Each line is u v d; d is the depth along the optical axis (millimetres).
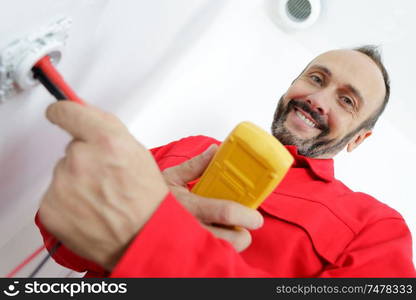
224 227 401
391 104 1273
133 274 274
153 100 1135
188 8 733
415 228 1271
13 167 526
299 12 1261
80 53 460
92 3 399
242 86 1331
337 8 1203
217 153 416
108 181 258
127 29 533
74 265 575
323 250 662
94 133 256
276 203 707
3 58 324
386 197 1299
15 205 633
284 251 641
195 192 431
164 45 766
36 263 766
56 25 362
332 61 922
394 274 637
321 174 822
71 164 255
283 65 1340
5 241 693
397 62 1195
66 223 268
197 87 1261
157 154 956
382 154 1310
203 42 1127
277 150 376
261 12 1304
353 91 886
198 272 290
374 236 711
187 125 1264
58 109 261
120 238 274
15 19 309
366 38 1215
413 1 1063
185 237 285
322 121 893
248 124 395
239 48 1303
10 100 383
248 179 392
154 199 276
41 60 342
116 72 637
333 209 729
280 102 971
